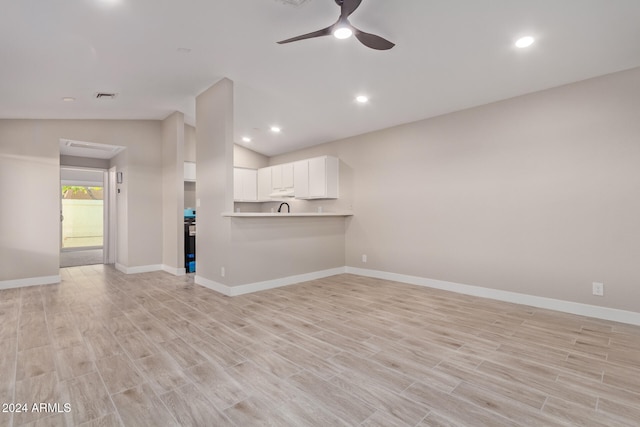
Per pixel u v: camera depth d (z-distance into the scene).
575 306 3.26
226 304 3.61
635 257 2.94
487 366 2.18
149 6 2.41
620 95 3.01
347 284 4.61
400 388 1.92
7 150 4.40
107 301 3.73
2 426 1.56
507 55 2.94
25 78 3.29
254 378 2.03
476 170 3.98
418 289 4.31
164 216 5.78
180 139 5.37
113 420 1.62
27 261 4.52
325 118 4.87
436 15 2.49
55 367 2.16
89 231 10.12
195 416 1.66
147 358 2.29
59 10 2.32
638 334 2.71
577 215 3.24
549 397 1.83
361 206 5.32
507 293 3.72
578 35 2.58
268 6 2.49
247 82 3.93
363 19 2.59
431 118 4.45
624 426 1.58
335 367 2.17
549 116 3.43
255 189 6.90
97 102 4.33
